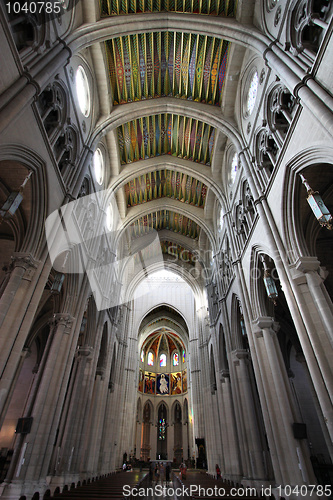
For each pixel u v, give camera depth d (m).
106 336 19.23
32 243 9.29
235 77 15.10
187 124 19.00
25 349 17.23
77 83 13.07
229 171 17.69
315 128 8.20
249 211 13.77
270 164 11.95
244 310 13.88
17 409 18.23
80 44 11.53
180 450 41.47
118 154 19.36
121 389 24.14
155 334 48.12
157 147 20.70
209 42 14.86
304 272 9.22
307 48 8.91
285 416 10.12
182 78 16.78
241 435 14.56
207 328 26.25
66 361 11.34
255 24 12.25
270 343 12.02
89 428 16.48
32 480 8.95
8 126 7.27
